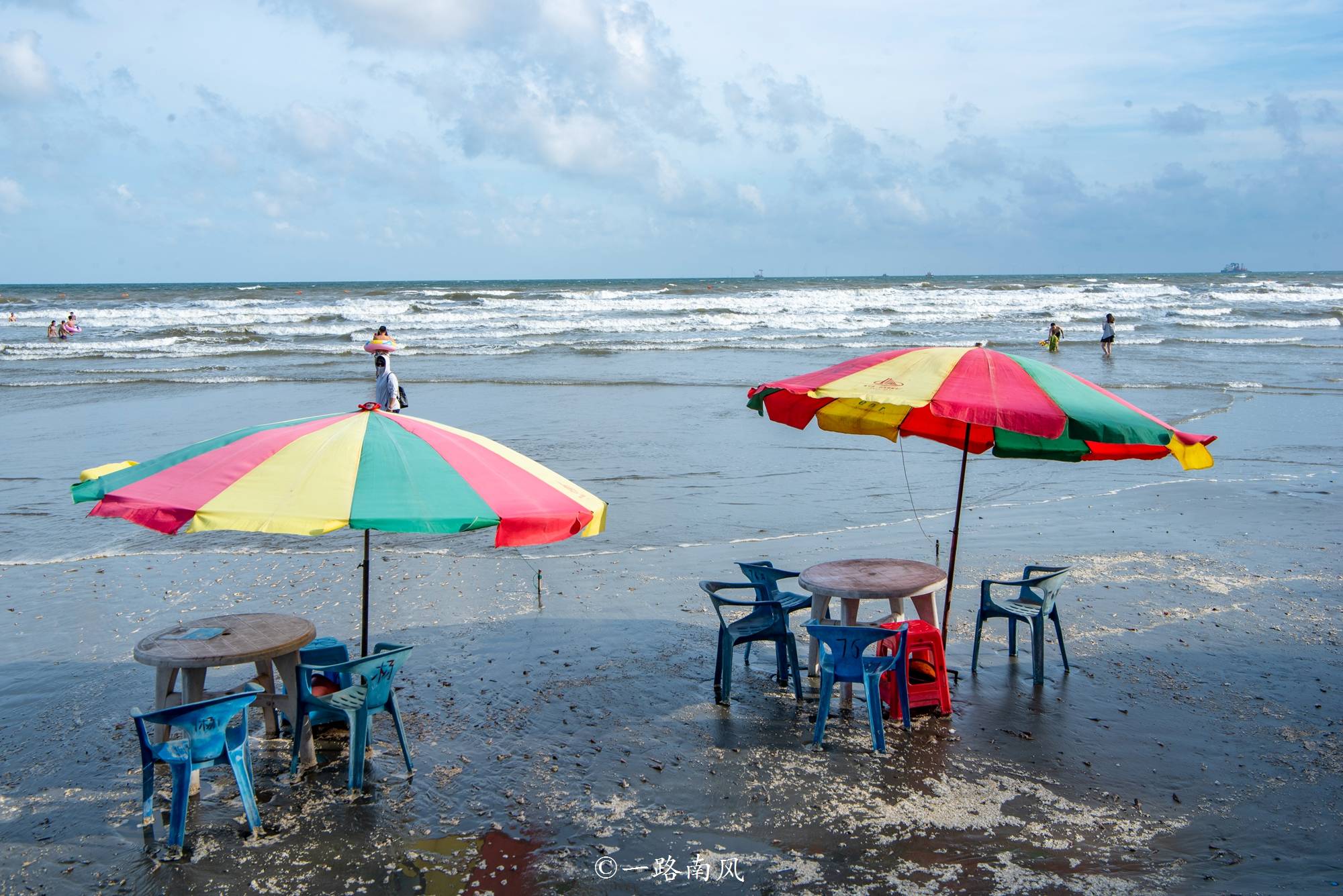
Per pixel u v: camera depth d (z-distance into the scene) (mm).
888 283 141000
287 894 4473
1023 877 4562
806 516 11688
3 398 23078
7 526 11148
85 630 7824
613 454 15602
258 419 19406
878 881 4539
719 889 4488
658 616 8281
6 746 5930
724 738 6055
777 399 7703
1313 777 5535
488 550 10281
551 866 4691
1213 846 4836
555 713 6410
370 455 4969
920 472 14414
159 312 56125
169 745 4938
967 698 6648
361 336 42562
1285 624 8016
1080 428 5445
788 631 6781
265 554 10102
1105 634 7840
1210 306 63719
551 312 59062
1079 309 62344
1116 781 5492
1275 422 18938
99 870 4660
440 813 5184
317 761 5781
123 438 17062
